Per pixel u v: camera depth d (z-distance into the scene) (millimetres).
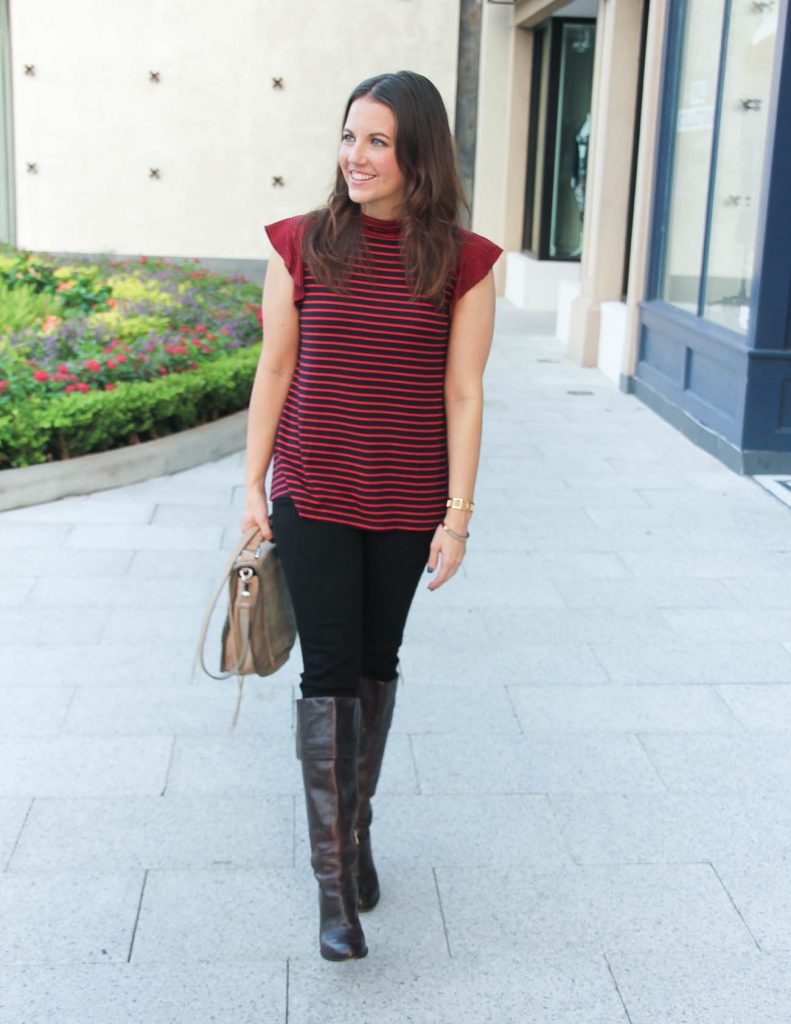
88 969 2447
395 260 2262
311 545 2361
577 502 6086
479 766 3346
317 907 2676
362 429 2305
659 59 8492
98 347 6898
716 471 6766
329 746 2389
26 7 13539
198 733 3508
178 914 2641
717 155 7348
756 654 4203
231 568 2365
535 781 3268
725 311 7180
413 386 2305
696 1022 2326
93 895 2701
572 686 3895
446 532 2389
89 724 3543
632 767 3361
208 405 7102
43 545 5145
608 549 5340
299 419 2346
